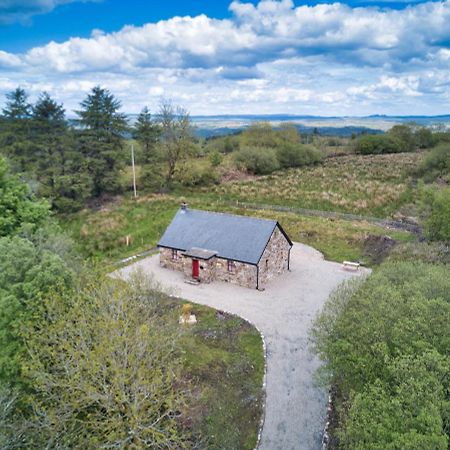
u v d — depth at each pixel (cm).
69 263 2492
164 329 2289
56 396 1667
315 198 6081
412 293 1961
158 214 5531
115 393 1664
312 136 13212
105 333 1770
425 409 1235
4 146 5925
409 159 9081
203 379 2320
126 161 6800
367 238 4450
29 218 2953
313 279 3669
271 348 2625
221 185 7000
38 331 1802
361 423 1397
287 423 2059
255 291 3419
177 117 6800
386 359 1483
